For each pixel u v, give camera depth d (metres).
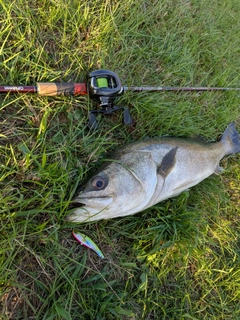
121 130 0.74
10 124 0.65
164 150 0.68
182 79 0.86
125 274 0.71
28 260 0.62
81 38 0.75
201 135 0.85
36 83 0.66
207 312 0.78
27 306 0.60
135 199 0.63
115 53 0.77
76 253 0.66
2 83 0.65
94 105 0.71
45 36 0.71
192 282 0.78
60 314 0.59
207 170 0.77
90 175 0.66
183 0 0.90
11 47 0.66
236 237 0.85
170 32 0.86
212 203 0.83
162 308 0.72
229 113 0.90
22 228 0.59
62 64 0.72
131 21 0.79
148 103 0.77
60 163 0.65
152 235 0.72
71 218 0.61
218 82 0.92
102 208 0.59
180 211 0.76
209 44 0.92
